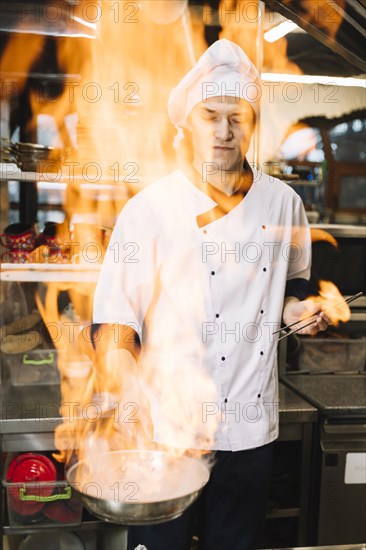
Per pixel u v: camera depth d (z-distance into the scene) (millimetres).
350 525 2141
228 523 1784
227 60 1600
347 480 2121
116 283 1662
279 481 2201
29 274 2148
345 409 2096
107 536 2145
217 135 1636
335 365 2605
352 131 3092
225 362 1720
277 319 1783
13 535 2225
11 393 2225
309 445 2139
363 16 1597
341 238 2461
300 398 2246
